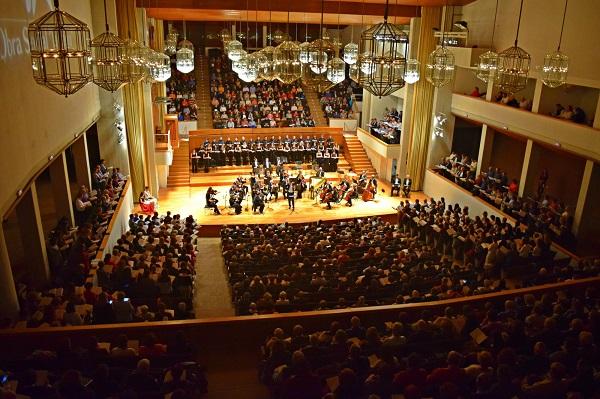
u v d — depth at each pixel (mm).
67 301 9961
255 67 15062
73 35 9344
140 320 9148
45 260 12539
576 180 19328
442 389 5969
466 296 9906
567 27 16422
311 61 12273
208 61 35781
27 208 12031
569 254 15445
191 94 32406
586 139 15695
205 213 21875
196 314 13234
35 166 11469
